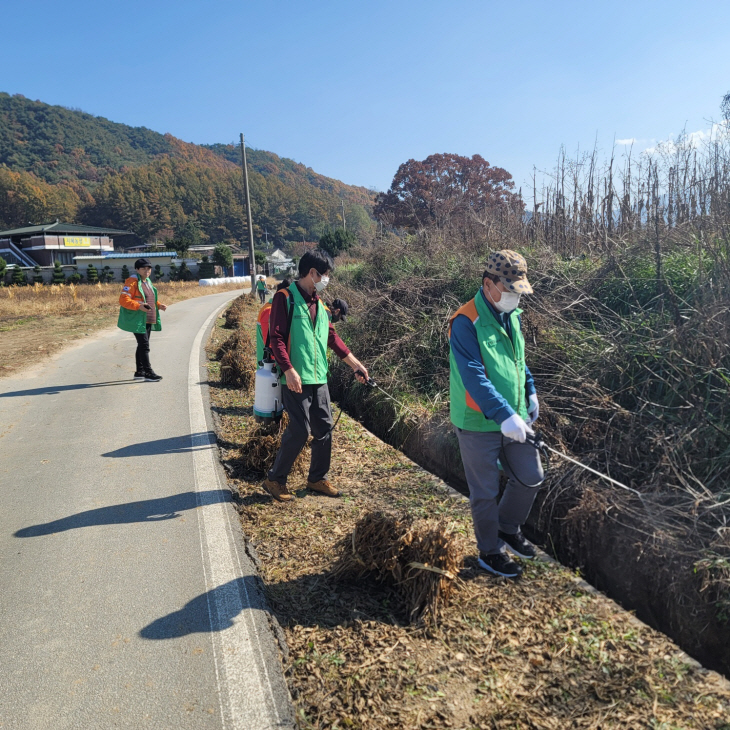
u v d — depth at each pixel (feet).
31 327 50.96
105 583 10.07
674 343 14.51
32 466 16.19
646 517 10.90
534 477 9.87
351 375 24.75
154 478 15.05
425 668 7.78
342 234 100.58
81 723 6.96
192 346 38.55
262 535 11.82
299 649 8.26
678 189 21.97
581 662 7.82
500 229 30.58
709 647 9.32
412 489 13.96
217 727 6.87
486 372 9.48
